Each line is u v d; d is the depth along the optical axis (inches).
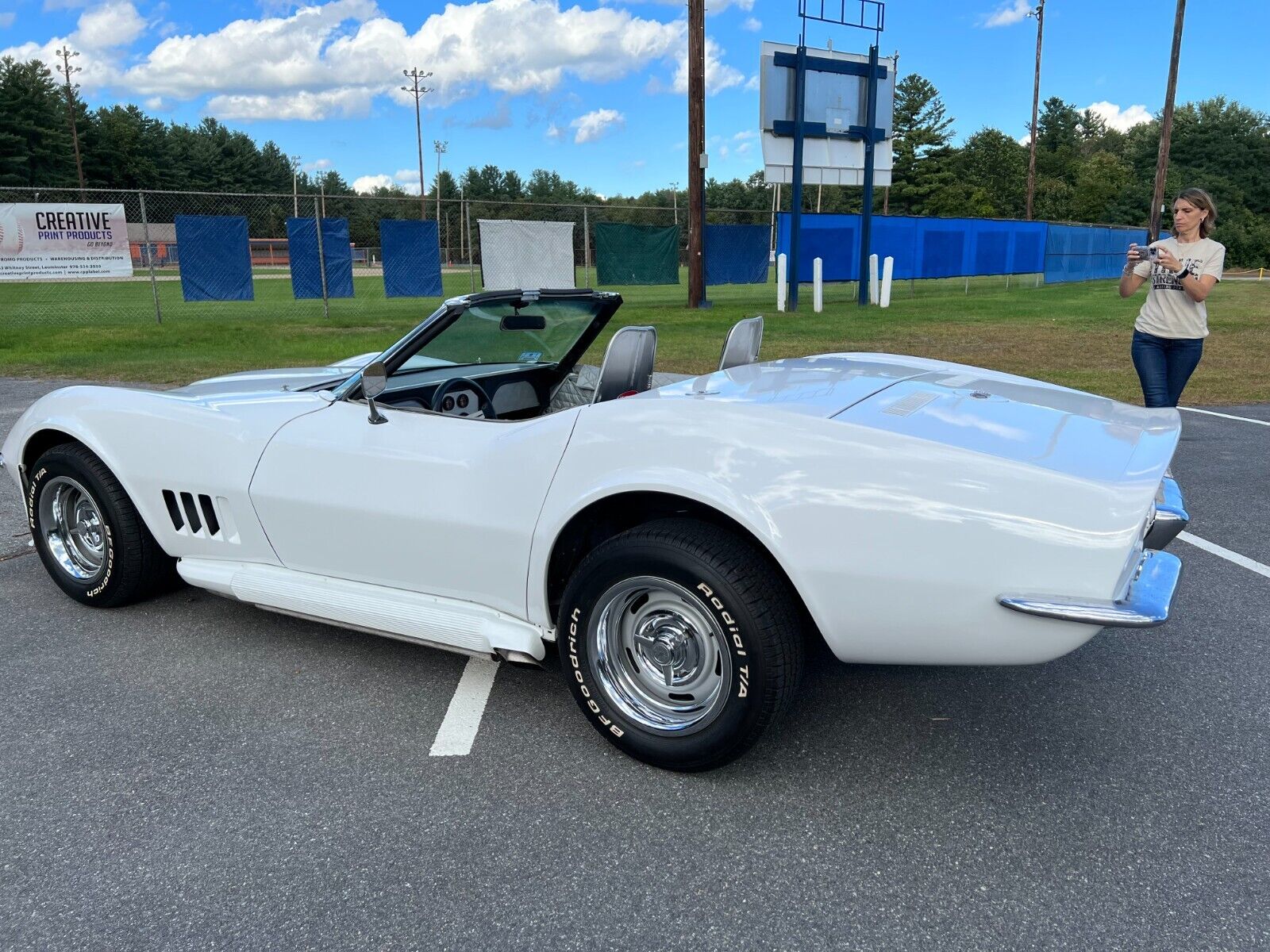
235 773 101.9
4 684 122.5
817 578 89.3
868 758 105.0
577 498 99.6
